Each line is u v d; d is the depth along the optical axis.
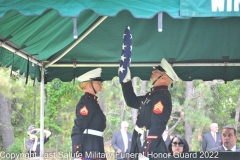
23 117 41.31
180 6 8.84
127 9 8.95
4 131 39.31
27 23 12.35
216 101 37.88
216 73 17.78
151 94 11.87
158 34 15.81
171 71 11.88
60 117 39.72
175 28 15.41
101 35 15.73
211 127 18.47
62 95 38.31
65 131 38.78
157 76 11.90
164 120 11.30
